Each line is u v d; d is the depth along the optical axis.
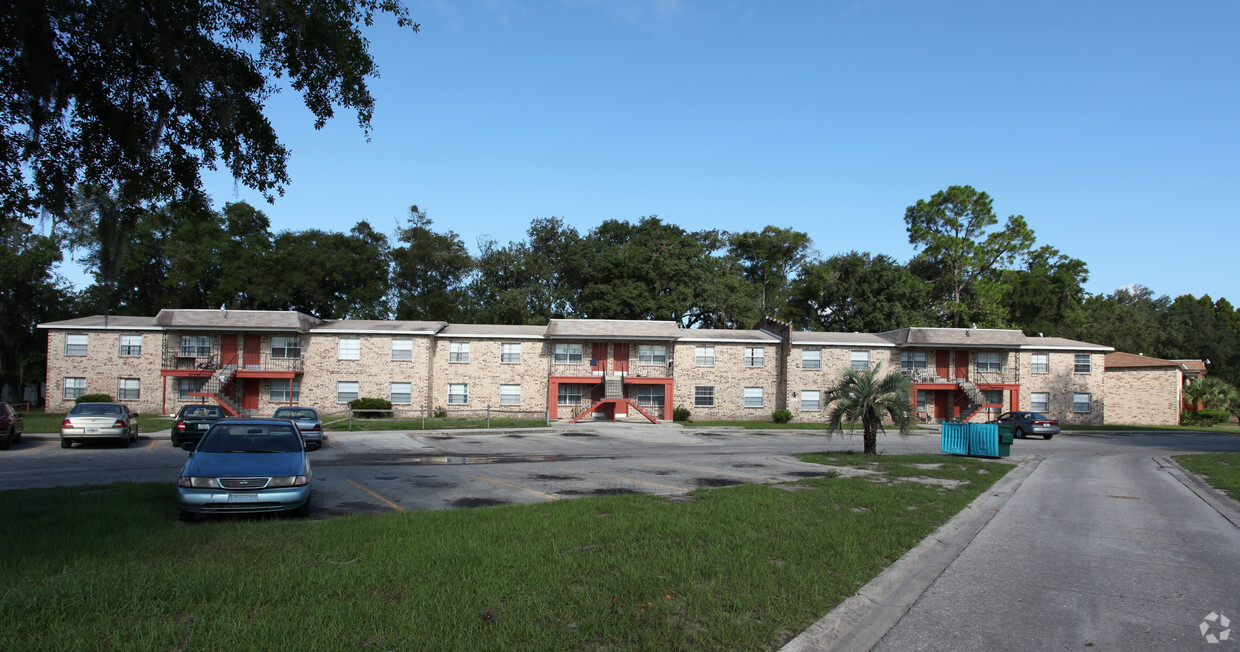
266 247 56.25
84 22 11.07
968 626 5.96
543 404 43.78
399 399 42.22
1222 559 8.54
